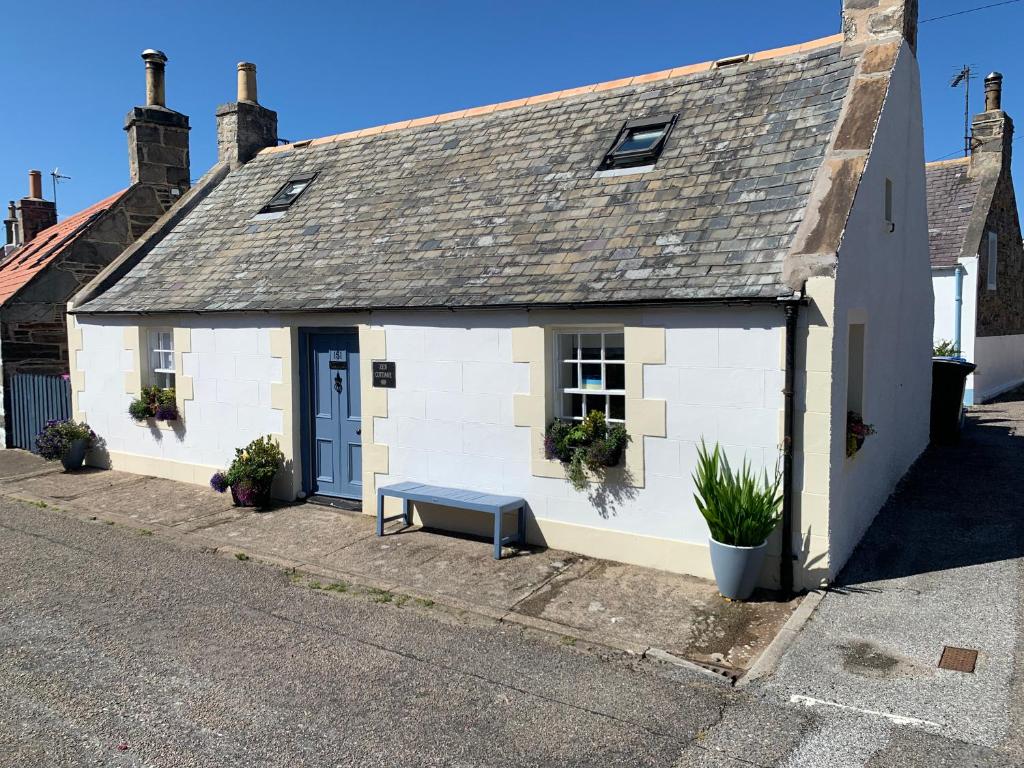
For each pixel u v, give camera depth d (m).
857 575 6.83
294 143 13.88
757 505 6.27
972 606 6.12
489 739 4.44
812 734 4.44
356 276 9.45
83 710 4.77
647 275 7.18
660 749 4.32
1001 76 19.58
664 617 6.18
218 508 9.77
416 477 8.79
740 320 6.61
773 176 7.62
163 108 15.19
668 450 7.07
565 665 5.42
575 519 7.70
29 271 14.66
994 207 19.06
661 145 8.91
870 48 8.41
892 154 8.51
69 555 8.04
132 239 14.99
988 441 12.92
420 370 8.63
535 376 7.77
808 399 6.35
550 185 9.31
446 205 9.98
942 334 17.88
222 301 10.26
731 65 9.64
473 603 6.57
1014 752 4.20
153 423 11.45
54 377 13.18
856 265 7.07
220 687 5.08
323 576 7.33
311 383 9.98
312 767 4.15
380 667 5.39
